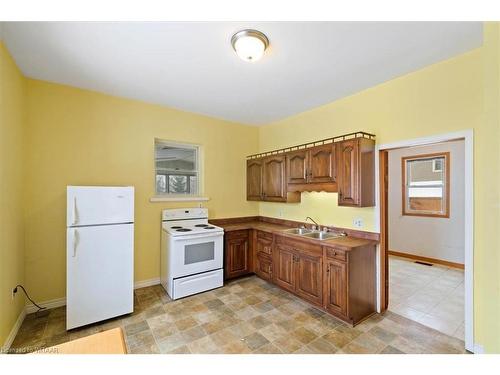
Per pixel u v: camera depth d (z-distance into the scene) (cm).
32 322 237
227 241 345
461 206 407
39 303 257
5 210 196
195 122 374
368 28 173
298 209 364
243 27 173
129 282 253
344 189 266
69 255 224
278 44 193
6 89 199
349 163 262
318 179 296
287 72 240
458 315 256
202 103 330
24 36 183
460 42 190
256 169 407
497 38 92
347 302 235
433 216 438
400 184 480
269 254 339
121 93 297
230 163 416
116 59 217
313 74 244
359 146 253
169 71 239
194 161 389
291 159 337
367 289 254
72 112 277
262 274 352
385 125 260
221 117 393
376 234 267
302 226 351
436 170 440
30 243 253
